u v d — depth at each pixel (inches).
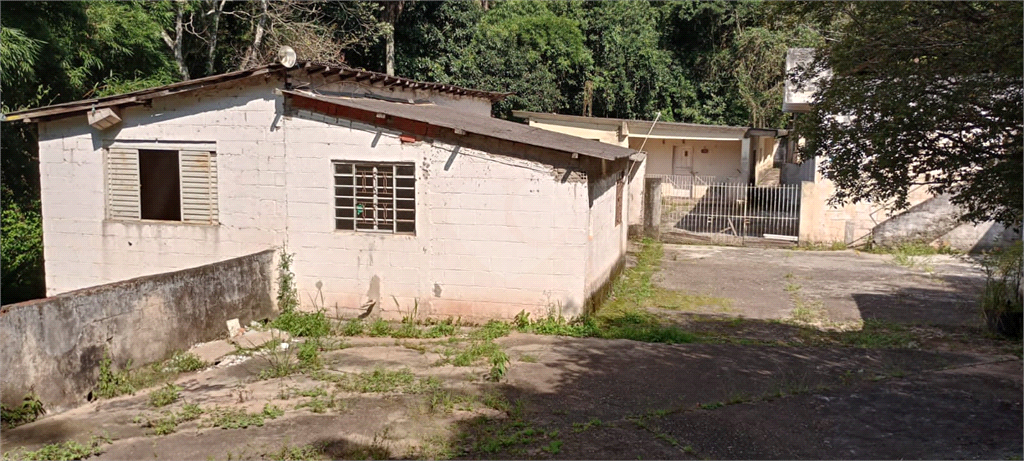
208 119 432.8
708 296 518.3
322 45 825.5
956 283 562.6
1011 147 269.1
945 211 708.7
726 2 1241.4
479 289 409.1
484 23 1096.2
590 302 420.8
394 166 414.6
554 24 1151.0
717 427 252.1
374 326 405.4
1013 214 288.5
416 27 1011.9
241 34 959.6
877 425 253.9
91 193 454.3
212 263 397.1
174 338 338.0
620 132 925.8
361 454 228.5
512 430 249.4
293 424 255.4
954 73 265.6
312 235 426.9
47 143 457.4
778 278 586.2
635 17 1232.8
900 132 276.5
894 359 347.6
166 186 446.0
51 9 550.6
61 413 270.5
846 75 299.6
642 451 230.4
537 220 397.4
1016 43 249.1
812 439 240.8
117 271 455.2
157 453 229.3
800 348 370.3
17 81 530.9
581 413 266.8
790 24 332.5
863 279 581.3
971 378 313.3
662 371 321.7
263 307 418.3
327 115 418.0
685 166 1079.6
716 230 812.6
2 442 238.7
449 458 225.8
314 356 339.3
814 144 309.9
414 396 285.7
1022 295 405.7
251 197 431.8
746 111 1250.6
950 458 221.9
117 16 621.6
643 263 654.5
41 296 545.0
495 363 313.0
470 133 396.8
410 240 414.9
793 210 778.8
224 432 247.8
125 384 295.4
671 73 1282.0
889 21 280.5
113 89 598.2
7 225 534.9
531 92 1094.4
